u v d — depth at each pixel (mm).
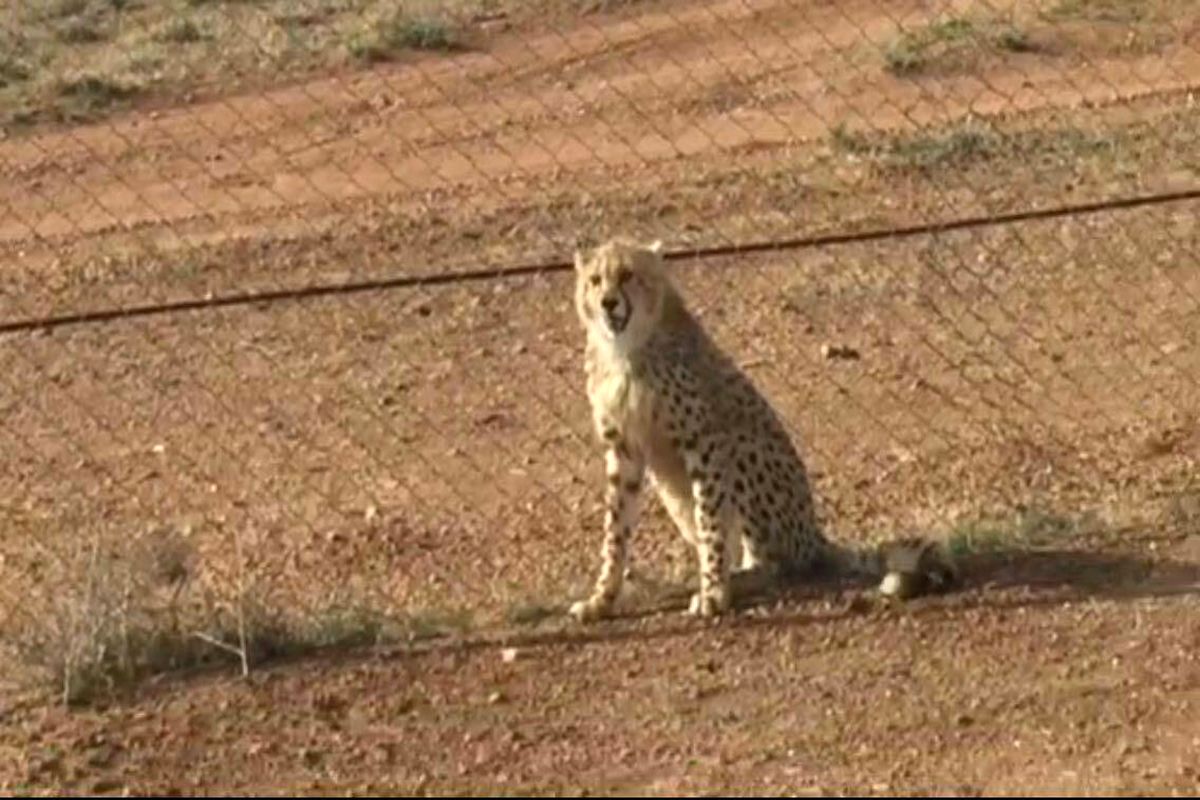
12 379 14922
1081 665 10180
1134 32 22922
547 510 12609
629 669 10273
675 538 11969
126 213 19344
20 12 25234
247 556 11969
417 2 25016
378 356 15211
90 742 9695
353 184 19906
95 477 13352
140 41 24312
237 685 10172
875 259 16562
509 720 9820
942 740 9555
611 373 10789
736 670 10227
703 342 10969
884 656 10305
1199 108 20484
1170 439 13148
